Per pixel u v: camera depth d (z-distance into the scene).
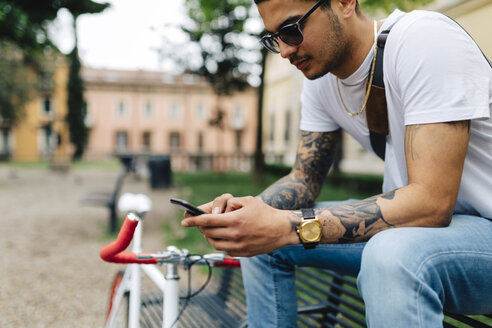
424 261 0.91
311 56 1.20
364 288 0.94
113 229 5.81
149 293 2.42
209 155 25.33
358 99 1.35
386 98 1.23
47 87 32.81
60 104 39.03
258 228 1.02
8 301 3.36
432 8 5.54
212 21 11.94
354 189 11.16
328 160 1.57
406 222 1.01
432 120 1.01
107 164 29.80
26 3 7.91
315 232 1.03
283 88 24.97
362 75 1.27
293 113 21.81
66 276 4.02
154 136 44.22
